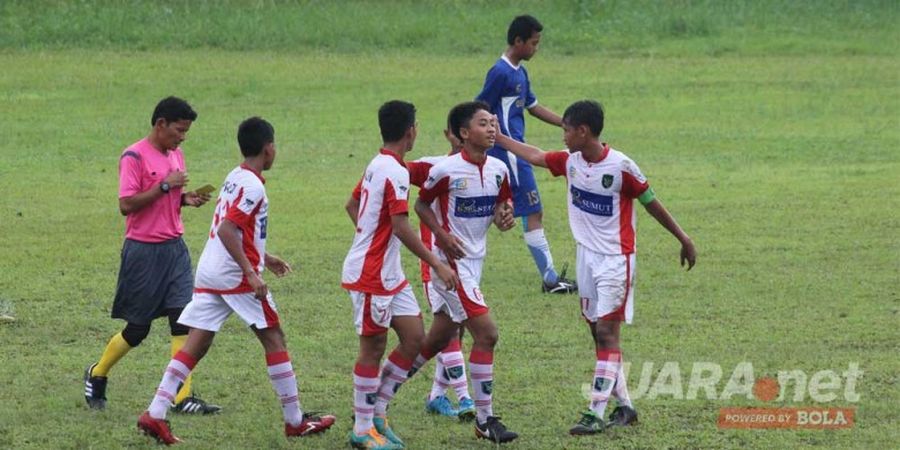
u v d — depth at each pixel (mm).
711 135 61656
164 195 25219
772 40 89750
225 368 28406
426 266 24469
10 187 49688
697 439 23859
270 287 35688
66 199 47812
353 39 87000
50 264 38156
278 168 54188
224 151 57406
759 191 49438
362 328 22984
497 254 40562
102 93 70625
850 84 75812
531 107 37656
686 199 48125
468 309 23562
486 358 23578
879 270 37219
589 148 23891
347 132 62125
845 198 47875
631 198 24188
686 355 29062
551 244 41969
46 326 31703
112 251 40000
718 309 33094
